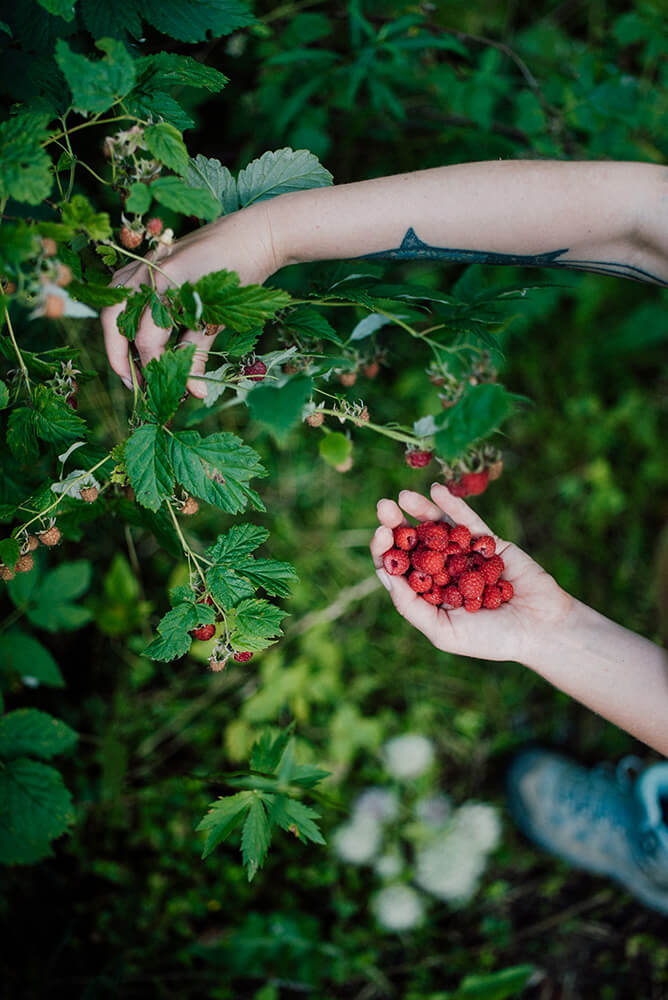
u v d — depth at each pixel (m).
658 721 1.31
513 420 2.82
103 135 1.52
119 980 1.98
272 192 1.18
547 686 2.55
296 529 2.56
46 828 1.26
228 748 2.20
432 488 1.30
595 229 1.11
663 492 2.84
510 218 1.10
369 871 2.26
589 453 2.83
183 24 1.16
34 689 2.15
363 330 1.25
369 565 2.57
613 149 1.84
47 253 0.90
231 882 2.16
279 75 1.93
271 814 1.18
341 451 1.05
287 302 0.94
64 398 1.10
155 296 1.01
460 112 1.93
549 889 2.33
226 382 1.06
